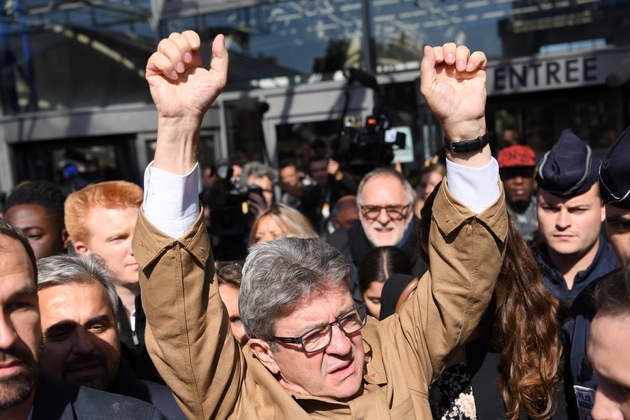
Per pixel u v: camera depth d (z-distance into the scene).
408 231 3.59
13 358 1.31
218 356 1.57
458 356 1.87
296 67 8.73
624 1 7.23
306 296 1.51
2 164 9.85
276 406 1.56
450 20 7.93
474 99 1.51
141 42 9.48
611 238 1.73
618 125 7.37
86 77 9.71
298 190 6.34
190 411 1.59
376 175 3.59
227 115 9.08
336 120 8.53
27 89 9.86
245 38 8.87
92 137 9.60
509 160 4.21
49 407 1.49
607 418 1.21
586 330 1.76
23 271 1.34
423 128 7.94
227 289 2.38
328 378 1.54
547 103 7.61
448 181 1.58
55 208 3.34
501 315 1.80
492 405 1.82
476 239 1.56
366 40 8.30
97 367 1.96
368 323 1.82
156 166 1.46
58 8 9.62
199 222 1.50
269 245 1.62
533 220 4.19
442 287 1.63
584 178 2.62
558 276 2.75
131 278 2.65
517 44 7.68
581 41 7.45
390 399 1.61
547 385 1.75
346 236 4.00
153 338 1.57
